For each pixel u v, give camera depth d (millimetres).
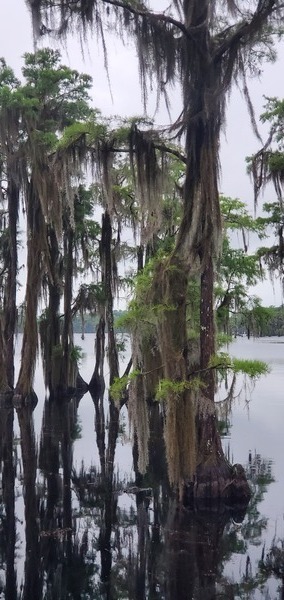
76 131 15508
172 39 12531
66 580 8555
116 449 17438
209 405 11750
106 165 15406
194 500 11758
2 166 26891
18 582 8516
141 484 13562
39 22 13023
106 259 24547
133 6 12711
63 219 27391
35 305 25547
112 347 24203
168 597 7973
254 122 12828
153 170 13875
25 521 11031
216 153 12148
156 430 20516
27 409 25203
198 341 14133
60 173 16578
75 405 26938
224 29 12859
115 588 8305
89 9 12648
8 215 28391
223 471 11992
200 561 9117
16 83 25875
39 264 25438
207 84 12023
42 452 16938
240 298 19625
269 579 8500
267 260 19484
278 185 14984
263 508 11531
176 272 11930
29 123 23891
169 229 19906
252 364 11461
